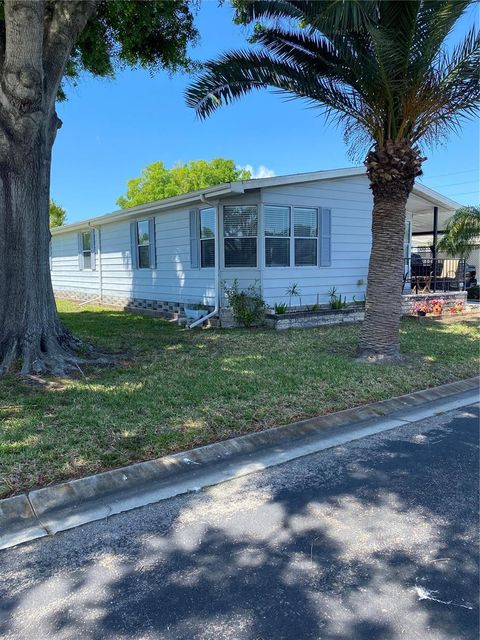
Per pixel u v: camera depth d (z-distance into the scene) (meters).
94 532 2.79
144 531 2.80
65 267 18.33
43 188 6.21
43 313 6.30
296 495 3.23
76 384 5.49
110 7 7.77
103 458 3.56
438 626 2.04
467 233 16.69
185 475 3.51
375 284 7.02
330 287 11.35
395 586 2.30
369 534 2.76
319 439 4.27
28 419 4.30
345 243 11.55
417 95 6.27
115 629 2.03
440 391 5.75
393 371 6.31
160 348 7.73
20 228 5.97
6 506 2.93
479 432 4.45
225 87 6.88
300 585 2.31
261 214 10.00
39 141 5.95
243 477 3.50
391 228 6.88
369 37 5.81
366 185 11.78
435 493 3.25
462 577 2.38
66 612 2.14
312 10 6.00
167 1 8.05
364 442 4.21
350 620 2.08
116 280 14.66
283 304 10.43
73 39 6.00
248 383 5.57
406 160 6.64
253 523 2.88
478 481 3.44
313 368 6.32
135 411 4.57
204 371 6.14
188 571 2.43
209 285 10.84
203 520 2.92
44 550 2.61
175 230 11.75
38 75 5.15
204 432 4.12
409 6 5.52
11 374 5.73
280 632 2.01
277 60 6.72
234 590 2.28
